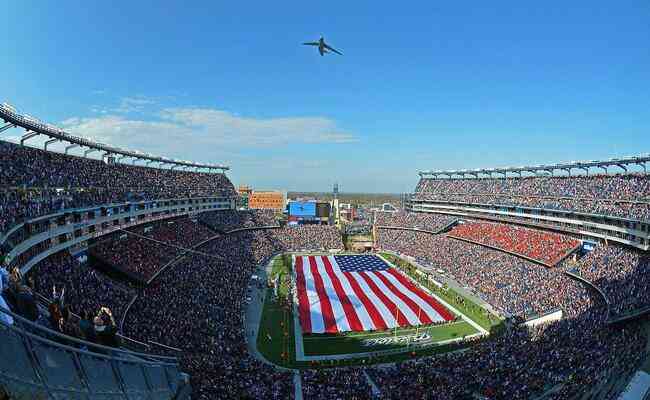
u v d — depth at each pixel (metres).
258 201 180.75
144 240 68.00
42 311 16.88
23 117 47.75
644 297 46.81
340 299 69.50
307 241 111.88
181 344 39.88
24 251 35.91
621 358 36.66
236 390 31.45
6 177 41.19
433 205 124.25
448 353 47.44
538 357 39.69
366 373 40.22
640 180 70.50
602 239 69.00
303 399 33.25
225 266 76.31
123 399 11.00
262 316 59.47
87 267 47.69
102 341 15.02
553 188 88.19
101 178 64.38
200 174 113.06
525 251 78.75
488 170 111.94
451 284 78.12
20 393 7.91
